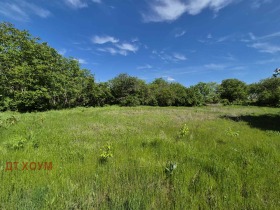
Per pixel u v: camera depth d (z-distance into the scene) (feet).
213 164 13.87
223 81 175.73
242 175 12.42
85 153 16.81
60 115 48.98
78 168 13.25
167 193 10.57
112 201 9.48
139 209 8.93
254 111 75.05
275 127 31.55
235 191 10.57
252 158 15.39
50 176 11.87
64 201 9.44
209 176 12.34
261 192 10.50
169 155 16.42
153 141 19.97
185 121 39.81
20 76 71.46
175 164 13.29
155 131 27.48
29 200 9.30
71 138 22.57
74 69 103.09
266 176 12.32
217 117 48.67
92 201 9.56
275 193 10.40
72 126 31.37
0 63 68.49
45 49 86.48
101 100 119.03
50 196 9.71
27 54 77.46
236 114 58.75
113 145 19.20
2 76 68.39
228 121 39.83
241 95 158.61
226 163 14.38
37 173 12.20
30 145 18.38
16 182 10.91
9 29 74.08
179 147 18.22
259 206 9.19
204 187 11.00
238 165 14.19
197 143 20.30
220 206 9.28
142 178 12.07
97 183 11.32
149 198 9.82
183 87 138.72
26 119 38.04
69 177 11.87
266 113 62.75
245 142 20.84
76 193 10.18
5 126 27.99
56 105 93.04
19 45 76.54
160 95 127.95
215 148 18.35
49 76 80.64
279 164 14.44
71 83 98.73
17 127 27.86
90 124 33.76
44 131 26.02
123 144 19.80
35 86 75.87
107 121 38.29
